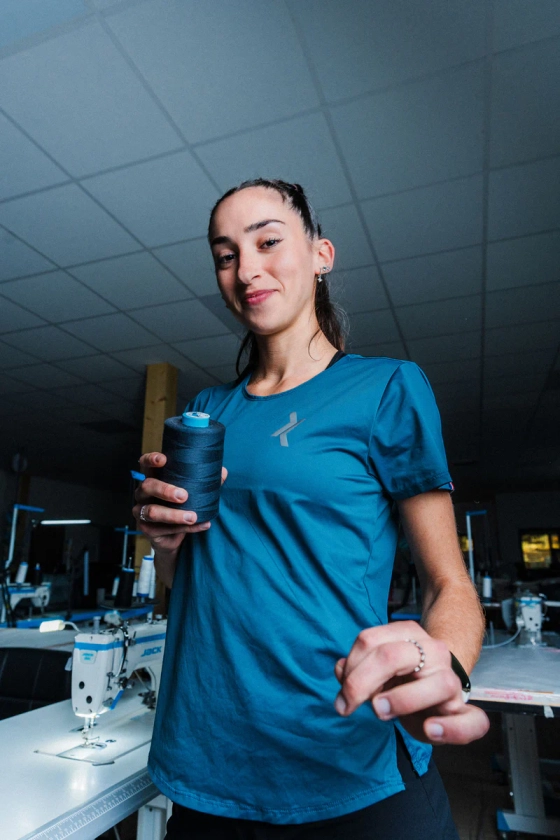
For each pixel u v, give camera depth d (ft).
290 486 2.22
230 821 2.15
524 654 7.42
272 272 2.59
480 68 7.18
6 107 7.84
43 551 20.24
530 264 11.85
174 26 6.60
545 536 43.47
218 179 9.18
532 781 7.61
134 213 10.11
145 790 3.15
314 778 2.06
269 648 2.12
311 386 2.52
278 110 7.79
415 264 11.84
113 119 8.00
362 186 9.33
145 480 2.18
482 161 8.79
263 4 6.32
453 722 1.19
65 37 6.79
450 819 2.29
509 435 26.68
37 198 9.74
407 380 2.31
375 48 6.88
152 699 4.75
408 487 2.20
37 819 2.60
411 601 16.74
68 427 25.66
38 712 4.58
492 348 16.44
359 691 1.20
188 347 16.42
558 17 6.52
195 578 2.41
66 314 14.33
